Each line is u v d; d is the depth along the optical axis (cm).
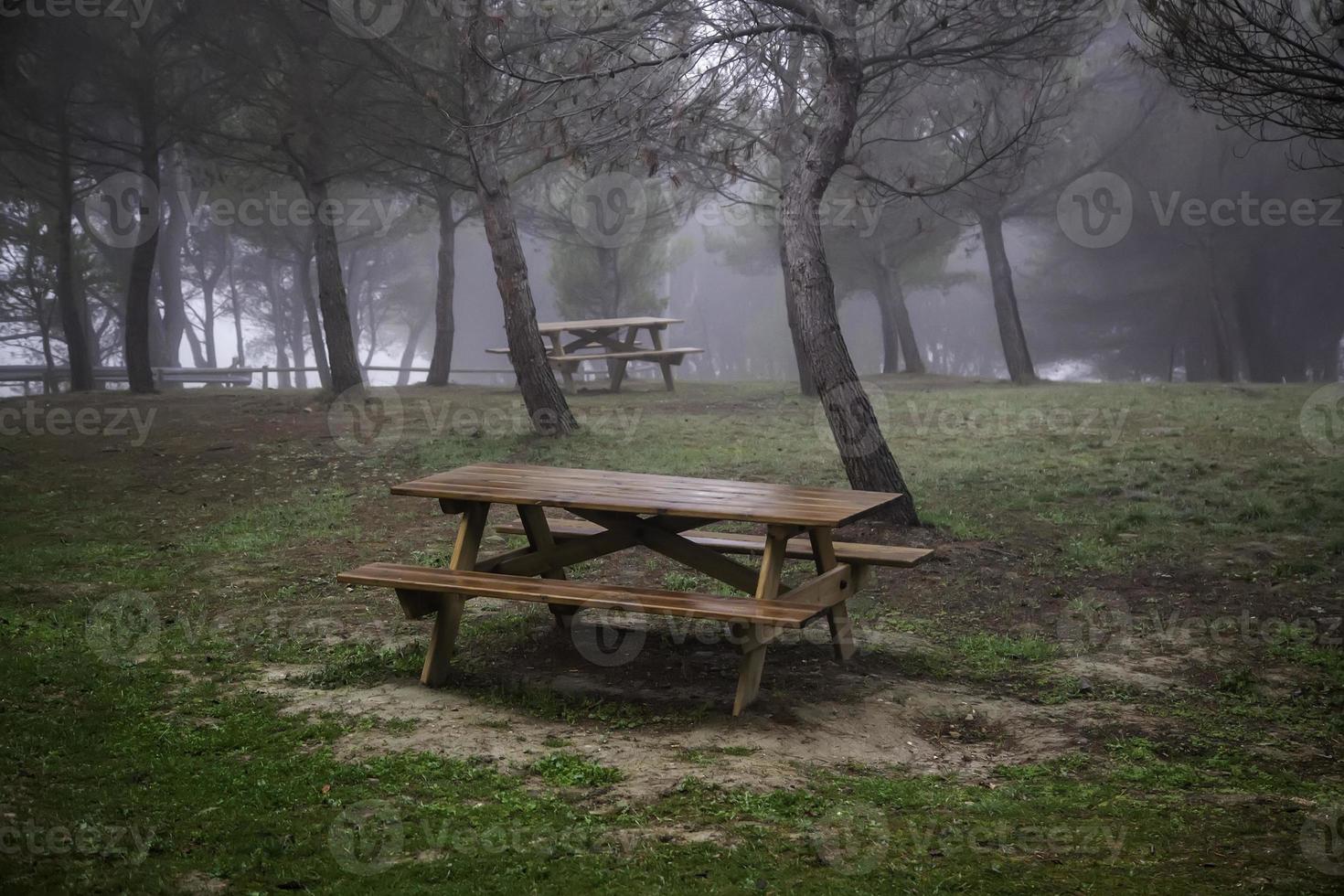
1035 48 984
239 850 302
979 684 500
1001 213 2323
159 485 998
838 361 801
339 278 1580
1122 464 1033
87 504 920
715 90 867
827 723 436
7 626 541
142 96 1578
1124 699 477
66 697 439
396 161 1634
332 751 389
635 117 829
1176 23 639
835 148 828
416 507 895
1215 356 3139
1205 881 294
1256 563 685
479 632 555
